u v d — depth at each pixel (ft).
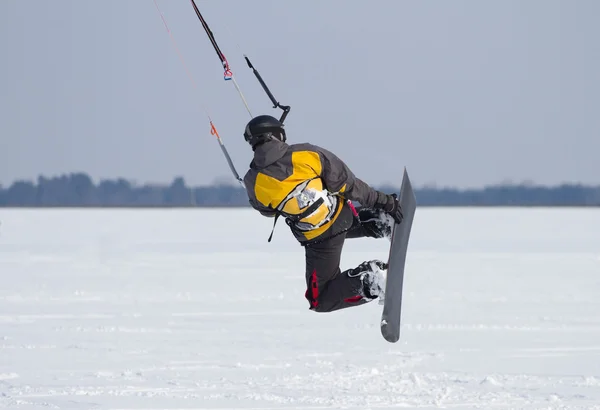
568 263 250.78
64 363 102.68
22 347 114.52
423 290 182.91
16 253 297.94
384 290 63.52
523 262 253.24
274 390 86.12
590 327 131.44
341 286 64.28
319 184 63.00
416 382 89.61
